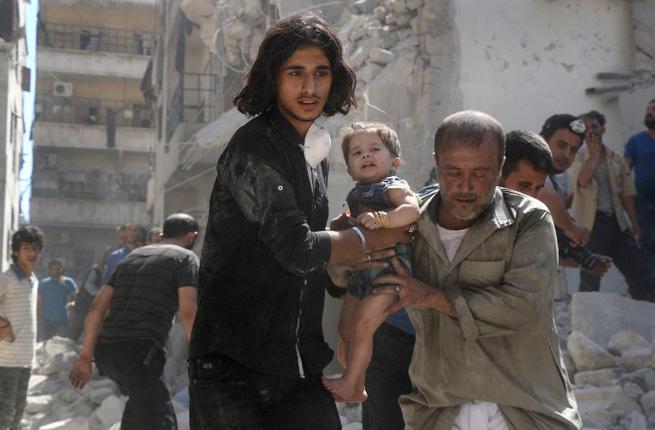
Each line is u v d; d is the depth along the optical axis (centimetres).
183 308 561
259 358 291
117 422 789
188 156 1742
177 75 2375
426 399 317
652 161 919
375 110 989
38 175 4188
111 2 4372
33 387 961
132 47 4478
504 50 1033
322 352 309
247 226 294
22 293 712
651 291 904
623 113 1045
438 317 315
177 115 2156
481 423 304
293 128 303
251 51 1411
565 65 1043
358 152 360
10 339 705
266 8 1395
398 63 1020
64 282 1473
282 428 295
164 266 570
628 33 1052
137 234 1236
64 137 4166
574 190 897
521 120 1030
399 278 302
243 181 288
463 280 304
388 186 329
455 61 1025
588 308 734
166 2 2450
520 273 295
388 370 398
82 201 4131
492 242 301
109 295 593
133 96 4409
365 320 310
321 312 312
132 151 4191
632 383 632
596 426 577
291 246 281
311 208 303
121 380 570
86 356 593
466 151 288
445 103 1015
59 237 4159
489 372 301
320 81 301
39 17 3875
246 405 291
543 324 301
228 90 1911
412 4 1040
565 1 1048
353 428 644
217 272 297
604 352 657
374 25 1071
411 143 998
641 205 920
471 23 1030
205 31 1633
